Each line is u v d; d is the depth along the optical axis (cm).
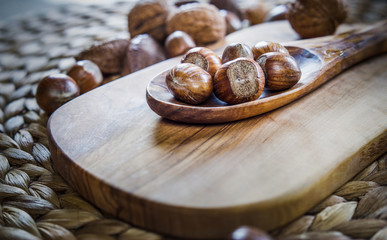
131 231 14
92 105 19
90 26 33
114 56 25
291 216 13
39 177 17
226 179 14
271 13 31
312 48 22
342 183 15
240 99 17
